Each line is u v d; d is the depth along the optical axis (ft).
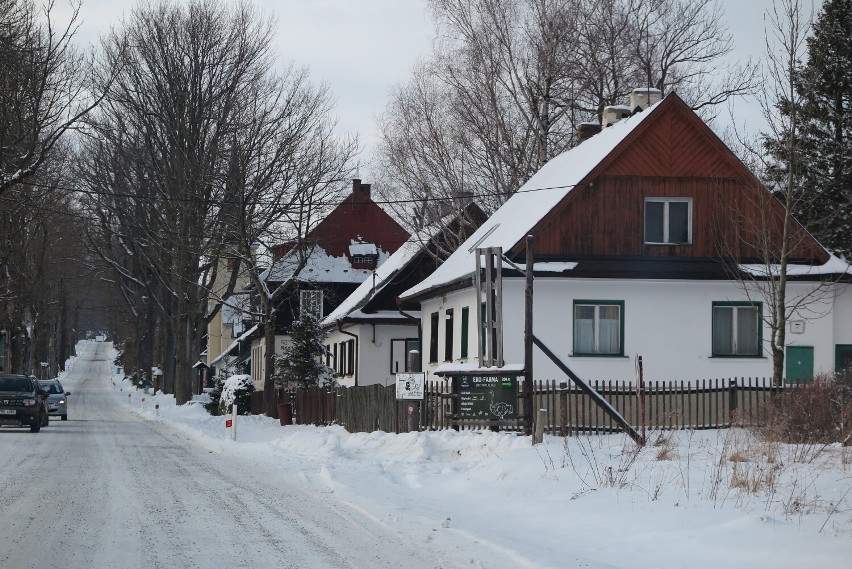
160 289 229.04
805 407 73.00
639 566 35.53
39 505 52.16
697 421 85.15
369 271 240.12
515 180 159.63
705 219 106.63
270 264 179.01
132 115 183.01
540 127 158.71
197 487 61.93
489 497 55.26
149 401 261.03
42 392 136.87
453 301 118.73
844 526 39.81
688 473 52.95
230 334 365.20
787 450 63.36
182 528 44.65
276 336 231.91
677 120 106.73
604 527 43.24
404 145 168.04
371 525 45.70
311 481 64.85
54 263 257.55
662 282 103.96
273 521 46.98
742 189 107.14
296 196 163.32
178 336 206.90
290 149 164.66
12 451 91.04
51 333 409.69
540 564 34.96
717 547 37.70
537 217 105.70
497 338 80.38
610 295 103.55
